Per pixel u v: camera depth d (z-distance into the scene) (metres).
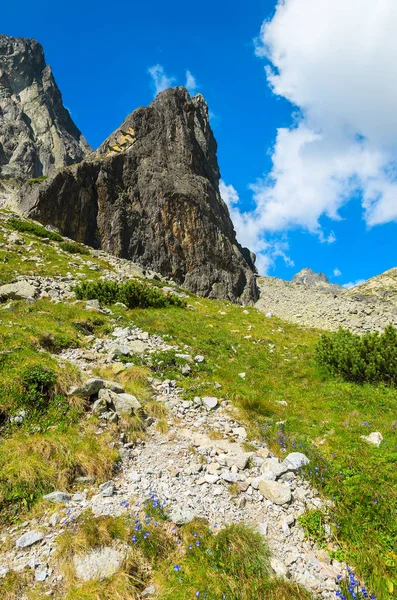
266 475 7.84
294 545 6.25
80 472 7.48
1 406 8.44
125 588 5.07
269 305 54.34
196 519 6.42
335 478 7.88
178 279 56.47
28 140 168.62
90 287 22.73
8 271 24.78
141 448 8.76
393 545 6.13
